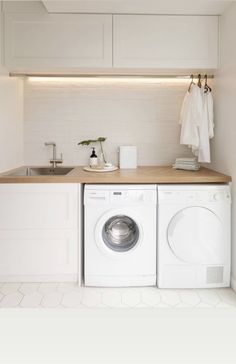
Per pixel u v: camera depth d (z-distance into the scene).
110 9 2.28
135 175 2.27
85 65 2.37
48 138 2.93
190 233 2.16
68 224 2.22
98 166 2.72
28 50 2.35
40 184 2.19
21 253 2.24
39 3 2.32
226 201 2.17
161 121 2.95
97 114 2.93
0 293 2.13
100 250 2.18
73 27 2.34
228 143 2.28
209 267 2.22
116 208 2.15
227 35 2.25
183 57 2.39
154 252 2.21
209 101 2.51
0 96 2.35
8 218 2.21
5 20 2.32
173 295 2.13
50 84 2.88
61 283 2.29
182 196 2.14
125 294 2.14
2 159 2.42
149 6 2.23
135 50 2.37
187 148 2.97
